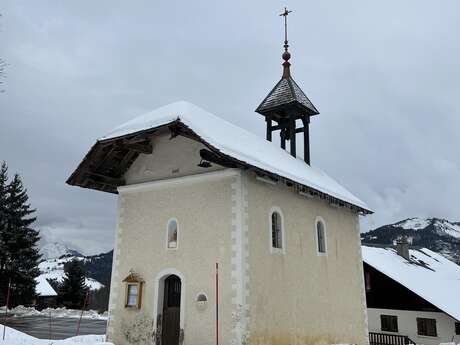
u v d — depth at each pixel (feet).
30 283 128.06
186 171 47.60
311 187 50.21
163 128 43.73
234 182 43.86
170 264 45.75
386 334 86.69
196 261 44.14
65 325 84.53
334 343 54.03
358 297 62.23
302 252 51.44
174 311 45.52
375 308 91.45
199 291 43.09
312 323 50.37
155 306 45.39
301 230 52.19
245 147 48.03
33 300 131.34
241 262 41.42
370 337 88.38
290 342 45.88
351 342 57.98
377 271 92.99
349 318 58.70
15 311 118.83
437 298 83.05
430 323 84.38
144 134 44.29
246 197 43.86
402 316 87.71
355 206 63.16
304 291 50.16
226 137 46.68
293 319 47.14
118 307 47.88
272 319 43.88
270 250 45.80
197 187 46.24
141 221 49.29
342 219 63.21
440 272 107.45
